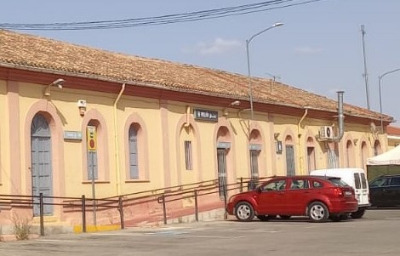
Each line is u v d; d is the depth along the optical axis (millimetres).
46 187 21312
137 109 25219
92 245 16469
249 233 19469
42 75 20781
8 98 19859
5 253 14891
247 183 30453
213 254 14484
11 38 24328
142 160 25391
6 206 19391
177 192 26875
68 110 22062
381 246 15367
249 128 32250
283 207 24078
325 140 38781
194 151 28438
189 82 29266
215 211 26688
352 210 23875
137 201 24703
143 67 29281
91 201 22516
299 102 36688
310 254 14227
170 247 15953
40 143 21234
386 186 32406
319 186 23688
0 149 19516
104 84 23266
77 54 26156
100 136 23375
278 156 34531
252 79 40312
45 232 19828
